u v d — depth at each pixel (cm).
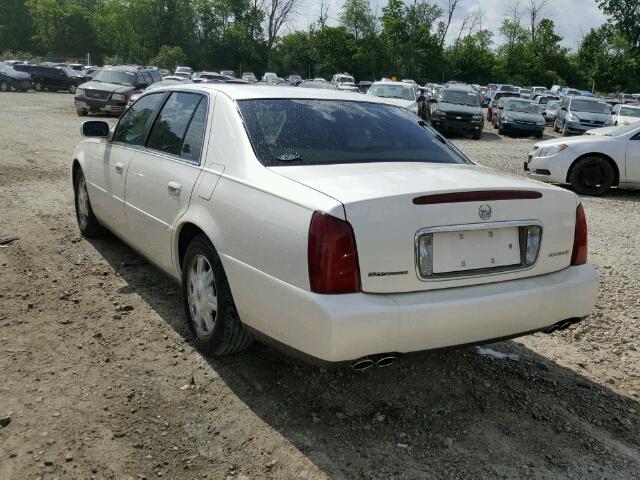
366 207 276
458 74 8888
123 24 8706
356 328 270
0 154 1170
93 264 536
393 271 281
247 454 284
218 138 371
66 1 9594
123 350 379
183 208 377
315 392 341
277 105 385
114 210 501
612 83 7338
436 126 2397
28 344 379
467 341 298
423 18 8675
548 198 323
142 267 533
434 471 280
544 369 389
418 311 280
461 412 331
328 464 280
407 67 8744
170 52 7994
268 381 350
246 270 313
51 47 8975
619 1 7306
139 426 300
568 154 1101
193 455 281
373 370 370
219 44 8819
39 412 306
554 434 316
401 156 371
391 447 296
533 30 9075
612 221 862
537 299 312
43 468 266
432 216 288
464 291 298
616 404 350
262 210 307
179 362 367
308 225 279
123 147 492
